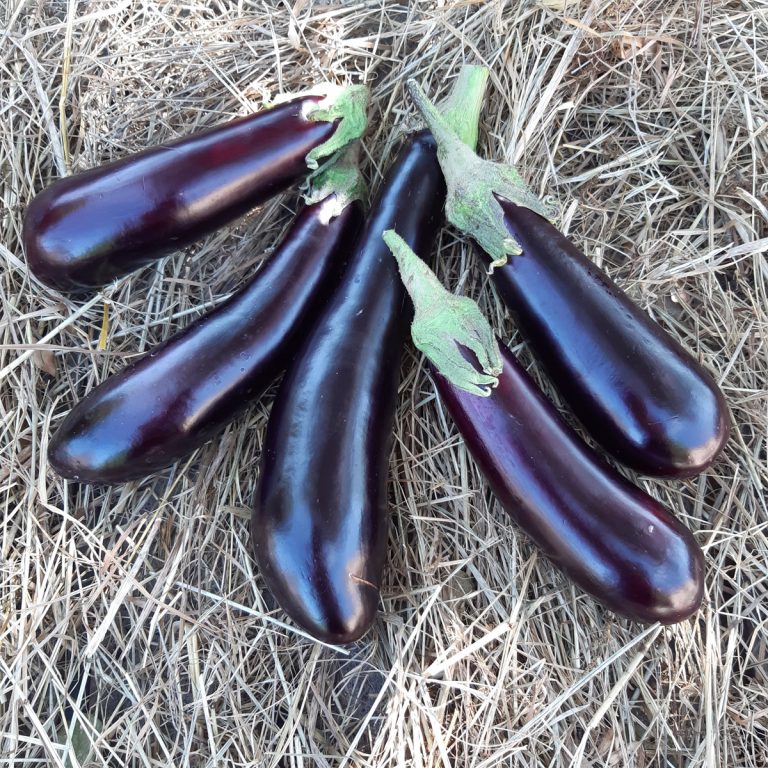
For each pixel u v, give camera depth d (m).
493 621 0.38
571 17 0.42
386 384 0.34
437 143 0.37
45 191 0.35
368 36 0.45
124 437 0.33
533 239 0.34
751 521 0.38
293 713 0.37
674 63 0.43
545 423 0.32
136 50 0.44
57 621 0.38
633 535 0.31
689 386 0.32
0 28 0.44
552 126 0.42
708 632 0.37
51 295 0.41
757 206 0.41
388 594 0.37
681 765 0.37
